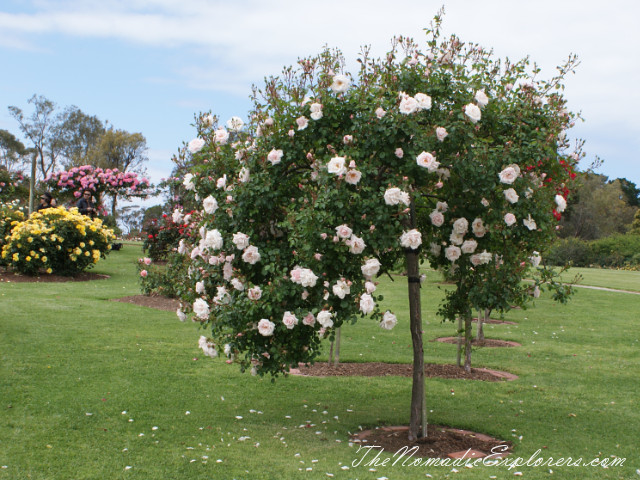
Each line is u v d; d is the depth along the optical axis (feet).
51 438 14.40
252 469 13.05
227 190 14.92
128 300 37.32
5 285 39.65
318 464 13.52
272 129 14.67
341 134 14.79
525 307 15.90
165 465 13.09
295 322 13.43
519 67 15.44
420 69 14.69
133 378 20.40
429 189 15.57
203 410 17.67
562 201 15.33
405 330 34.78
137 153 154.81
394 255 16.22
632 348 31.24
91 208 57.06
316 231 13.12
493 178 14.15
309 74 14.65
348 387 21.36
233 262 15.02
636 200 211.82
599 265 114.21
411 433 15.72
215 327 14.93
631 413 19.04
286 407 18.58
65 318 29.84
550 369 25.73
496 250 15.83
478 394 20.95
